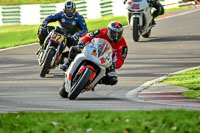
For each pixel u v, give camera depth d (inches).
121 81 1691.7
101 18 4188.0
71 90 1295.5
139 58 2204.7
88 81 1275.8
